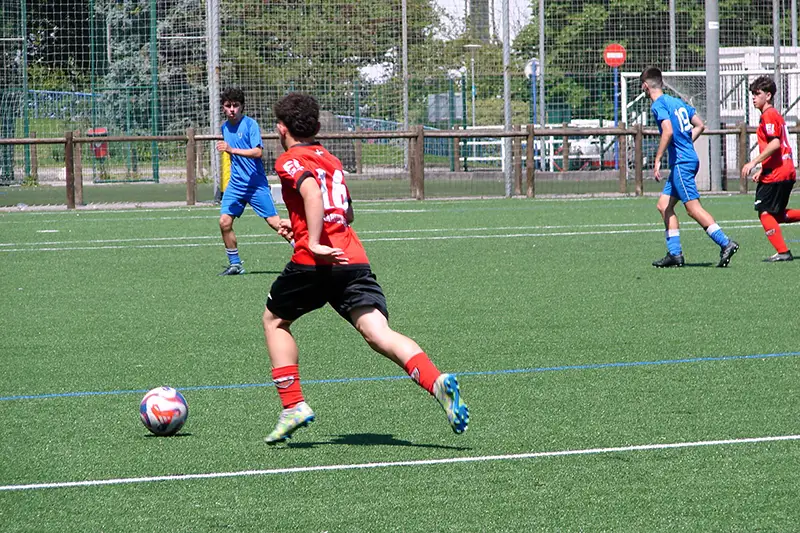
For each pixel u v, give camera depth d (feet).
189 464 28.30
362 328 29.25
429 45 166.20
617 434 30.68
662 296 56.70
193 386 37.65
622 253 76.69
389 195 142.72
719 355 41.70
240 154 66.39
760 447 29.17
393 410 33.94
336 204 29.55
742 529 23.04
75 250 82.53
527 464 27.91
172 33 172.76
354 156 166.81
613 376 38.29
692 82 155.33
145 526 23.71
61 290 61.57
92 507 25.00
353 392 36.42
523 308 53.42
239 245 85.81
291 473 27.40
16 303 56.80
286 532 23.22
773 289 58.59
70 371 40.24
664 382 37.24
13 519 24.25
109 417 33.45
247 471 27.61
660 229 93.97
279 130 30.25
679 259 68.44
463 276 65.51
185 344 45.34
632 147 167.22
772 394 35.29
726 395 35.22
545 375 38.63
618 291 58.65
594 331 46.98
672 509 24.32
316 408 34.32
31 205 131.64
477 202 128.88
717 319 49.60
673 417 32.50
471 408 33.96
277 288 29.81
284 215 111.55
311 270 29.17
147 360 42.11
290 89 154.71
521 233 91.66
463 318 50.78
